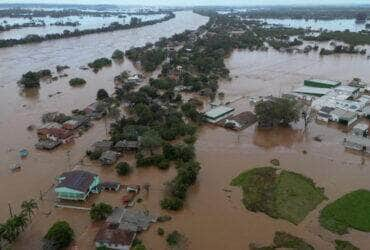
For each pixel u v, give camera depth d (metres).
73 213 68.00
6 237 58.41
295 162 87.75
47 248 55.84
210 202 71.50
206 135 103.44
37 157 89.56
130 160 88.06
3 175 81.25
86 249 58.62
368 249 59.22
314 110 120.44
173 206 68.44
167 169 83.62
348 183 78.31
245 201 71.69
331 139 100.69
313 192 74.62
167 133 98.62
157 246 59.28
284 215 67.56
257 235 62.25
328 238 61.75
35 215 67.31
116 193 74.44
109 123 110.25
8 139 99.25
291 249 59.03
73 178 73.75
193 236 61.81
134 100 120.94
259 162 87.50
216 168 84.38
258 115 107.62
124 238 59.09
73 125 104.50
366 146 92.69
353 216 67.12
